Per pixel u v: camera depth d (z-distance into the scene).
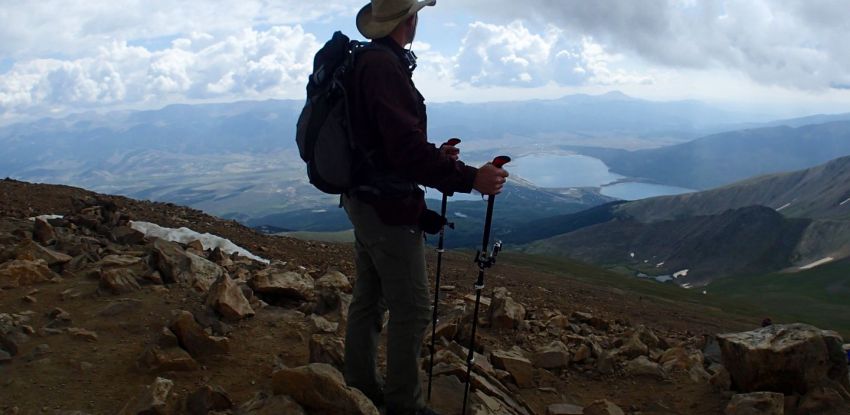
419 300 4.29
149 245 10.74
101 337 6.20
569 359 7.87
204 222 21.38
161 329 6.38
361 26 4.27
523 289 22.33
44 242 10.32
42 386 5.00
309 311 7.81
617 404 6.69
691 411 6.32
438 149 3.82
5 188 18.66
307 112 3.96
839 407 5.68
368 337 4.77
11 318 6.40
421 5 4.02
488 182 3.91
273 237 21.95
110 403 4.80
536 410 6.30
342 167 3.83
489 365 6.98
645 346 8.45
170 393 4.54
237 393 5.12
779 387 6.12
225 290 7.07
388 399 4.51
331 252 20.12
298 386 4.36
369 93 3.68
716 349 9.80
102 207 14.38
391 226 3.98
